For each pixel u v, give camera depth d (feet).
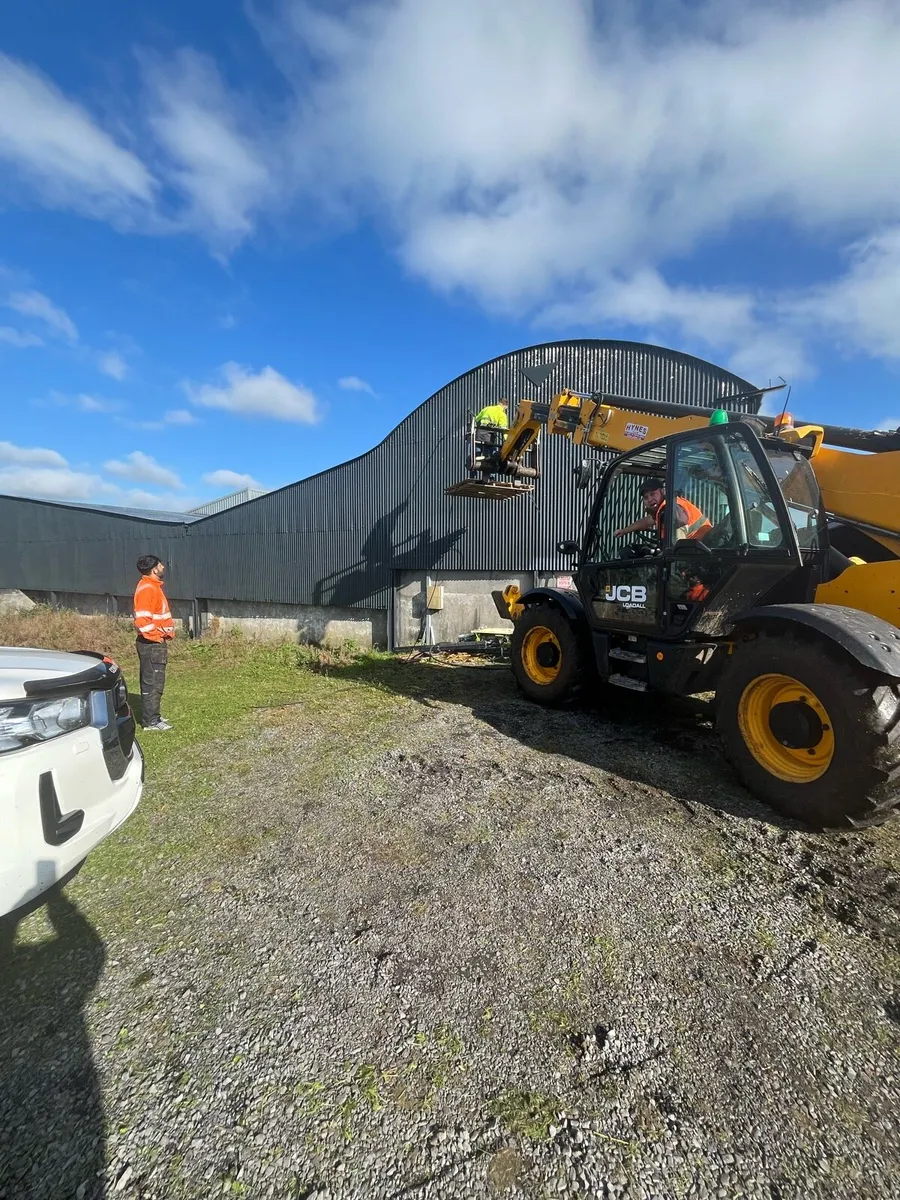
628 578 13.96
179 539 50.83
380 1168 4.16
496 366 32.50
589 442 18.22
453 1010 5.59
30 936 6.82
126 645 37.50
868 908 7.18
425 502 35.19
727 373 27.04
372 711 17.24
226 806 10.43
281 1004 5.69
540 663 17.61
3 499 67.97
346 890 7.64
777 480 10.84
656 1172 4.14
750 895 7.44
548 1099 4.69
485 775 11.62
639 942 6.56
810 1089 4.78
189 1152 4.29
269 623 44.78
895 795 8.44
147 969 6.21
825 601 10.59
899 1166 4.17
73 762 6.54
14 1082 4.87
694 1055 5.10
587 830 9.19
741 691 10.12
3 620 52.06
